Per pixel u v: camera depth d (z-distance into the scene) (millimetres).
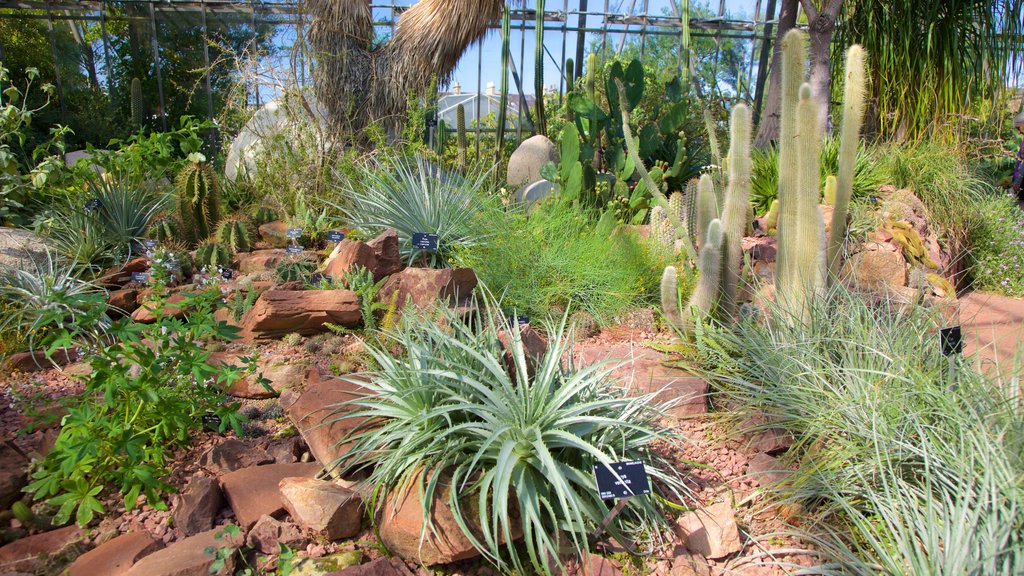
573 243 4582
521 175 8125
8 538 2111
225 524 2230
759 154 6988
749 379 3080
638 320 4059
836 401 2600
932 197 6336
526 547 2201
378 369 3078
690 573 2129
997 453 2141
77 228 4727
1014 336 3980
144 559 1960
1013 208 6715
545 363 2520
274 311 3482
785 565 2176
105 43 10062
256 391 3037
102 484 2350
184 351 2465
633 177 7387
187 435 2605
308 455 2627
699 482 2596
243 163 6727
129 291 4035
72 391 3014
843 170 3359
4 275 3908
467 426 2188
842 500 2199
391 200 5219
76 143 9578
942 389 2494
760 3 10633
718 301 3490
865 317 3086
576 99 7242
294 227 5449
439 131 7875
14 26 10023
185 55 10484
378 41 8383
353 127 7590
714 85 10508
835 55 9094
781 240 3381
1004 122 9562
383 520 2199
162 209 5492
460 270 3982
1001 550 1817
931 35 8016
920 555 1913
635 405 2467
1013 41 8141
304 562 2039
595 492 2221
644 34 10766
